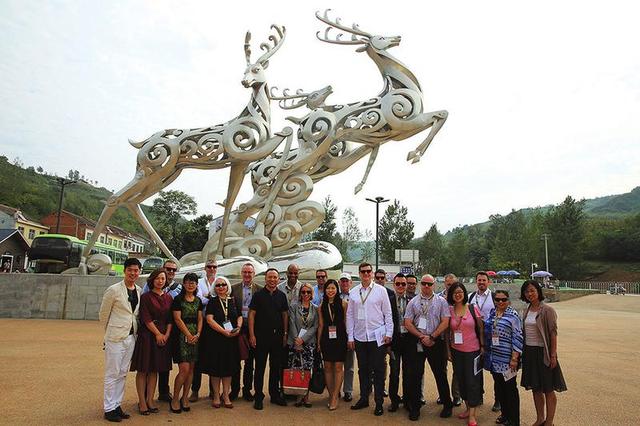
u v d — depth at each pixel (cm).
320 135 1622
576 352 1095
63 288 1517
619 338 1351
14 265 3341
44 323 1378
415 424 571
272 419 566
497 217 7875
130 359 561
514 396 557
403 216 4188
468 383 571
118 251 3562
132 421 545
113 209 1515
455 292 590
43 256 1927
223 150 1458
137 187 1486
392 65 1656
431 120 1598
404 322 611
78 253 2012
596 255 6650
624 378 823
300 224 1650
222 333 603
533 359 550
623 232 6619
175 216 5428
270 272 640
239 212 1706
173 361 627
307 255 1512
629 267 6172
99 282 1521
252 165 1772
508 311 582
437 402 676
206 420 556
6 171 6506
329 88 1727
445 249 5769
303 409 618
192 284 601
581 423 577
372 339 618
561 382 541
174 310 589
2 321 1406
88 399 620
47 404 593
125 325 553
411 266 3334
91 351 944
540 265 5397
